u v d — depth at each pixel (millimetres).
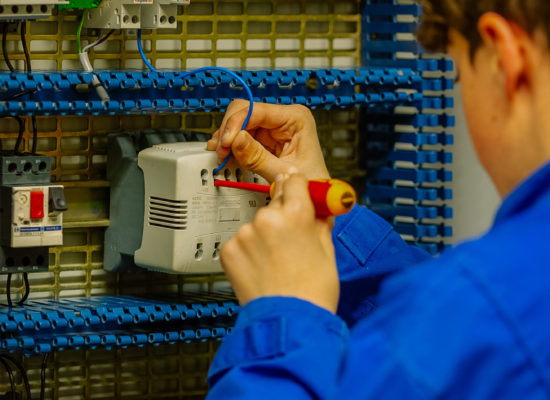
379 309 586
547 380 516
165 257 1557
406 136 1981
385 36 2008
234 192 1558
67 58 1749
